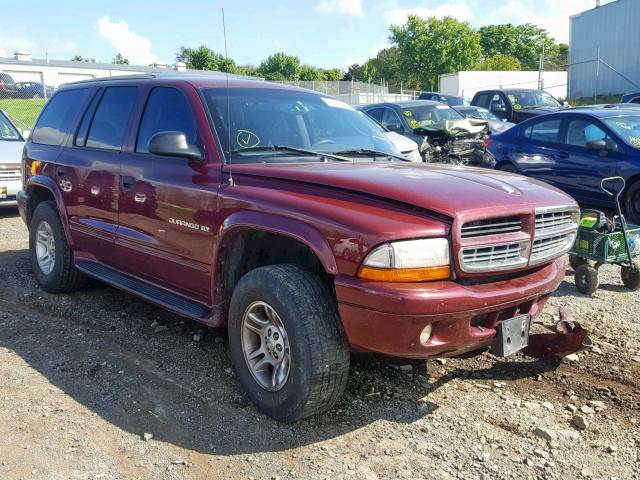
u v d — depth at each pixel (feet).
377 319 10.11
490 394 12.67
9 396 12.51
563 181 31.83
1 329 16.19
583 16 100.01
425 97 80.43
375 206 10.73
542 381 13.29
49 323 16.66
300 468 10.18
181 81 14.83
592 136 30.68
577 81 102.73
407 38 243.81
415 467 10.20
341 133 15.28
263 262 13.12
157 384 13.12
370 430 11.31
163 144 12.96
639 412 12.01
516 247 11.25
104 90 17.53
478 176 12.48
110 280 16.25
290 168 12.37
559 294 19.36
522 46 340.39
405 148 30.12
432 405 12.21
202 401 12.40
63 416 11.75
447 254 10.34
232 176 12.69
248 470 10.15
